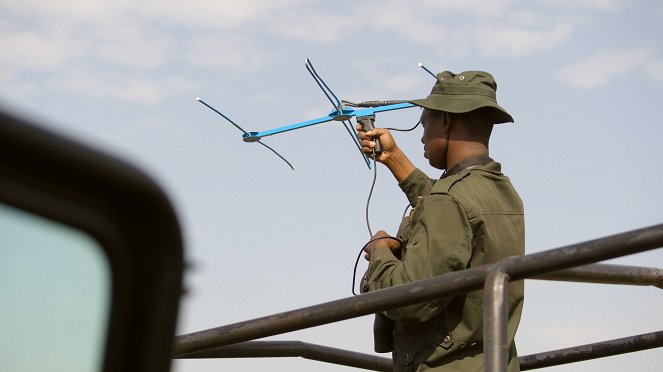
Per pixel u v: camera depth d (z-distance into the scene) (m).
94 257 0.77
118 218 0.78
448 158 3.63
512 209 3.39
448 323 3.19
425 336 3.22
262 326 2.70
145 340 0.82
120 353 0.81
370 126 3.87
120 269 0.79
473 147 3.60
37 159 0.69
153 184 0.77
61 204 0.73
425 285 2.44
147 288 0.81
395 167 3.75
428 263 3.13
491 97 3.64
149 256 0.80
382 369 4.02
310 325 2.65
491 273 2.27
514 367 3.35
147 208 0.78
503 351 2.17
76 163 0.71
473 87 3.63
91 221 0.75
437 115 3.68
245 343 3.57
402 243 3.46
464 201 3.24
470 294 3.17
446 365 3.19
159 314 0.82
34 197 0.71
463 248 3.14
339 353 3.89
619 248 2.08
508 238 3.30
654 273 2.85
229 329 2.75
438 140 3.66
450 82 3.66
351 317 2.59
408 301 2.47
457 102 3.59
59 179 0.72
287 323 2.68
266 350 3.62
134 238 0.79
